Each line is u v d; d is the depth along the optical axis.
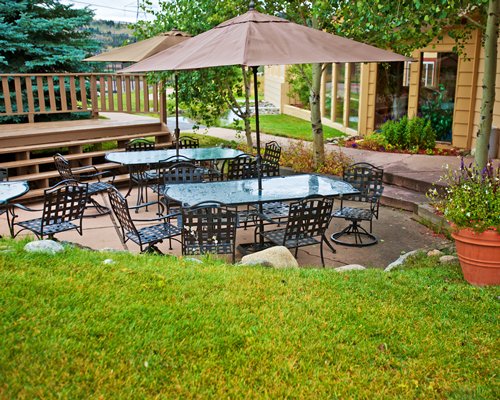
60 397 2.46
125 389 2.59
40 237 5.45
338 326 3.49
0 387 2.47
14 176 8.55
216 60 4.83
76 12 12.59
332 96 15.77
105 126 10.01
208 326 3.27
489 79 6.42
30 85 10.23
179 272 4.19
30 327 2.98
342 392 2.80
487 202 4.51
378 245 6.36
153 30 10.51
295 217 5.26
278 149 8.95
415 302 4.03
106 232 6.74
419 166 9.57
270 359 3.02
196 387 2.69
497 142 10.05
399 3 6.28
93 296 3.47
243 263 4.86
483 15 7.99
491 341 3.46
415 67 11.81
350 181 6.78
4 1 11.55
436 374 3.06
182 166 7.09
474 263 4.58
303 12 9.42
